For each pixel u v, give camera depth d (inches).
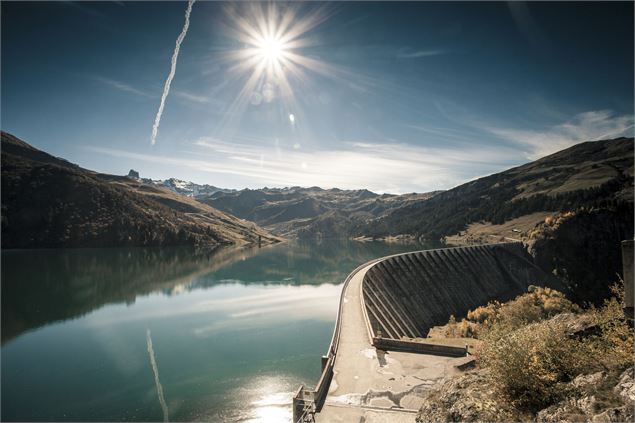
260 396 1555.1
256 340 2292.1
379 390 1022.4
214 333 2466.8
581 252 5128.0
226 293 3927.2
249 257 7844.5
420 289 3715.6
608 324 668.7
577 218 5310.0
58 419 1403.8
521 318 1962.4
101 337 2431.1
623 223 5201.8
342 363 1203.9
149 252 7780.5
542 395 519.8
